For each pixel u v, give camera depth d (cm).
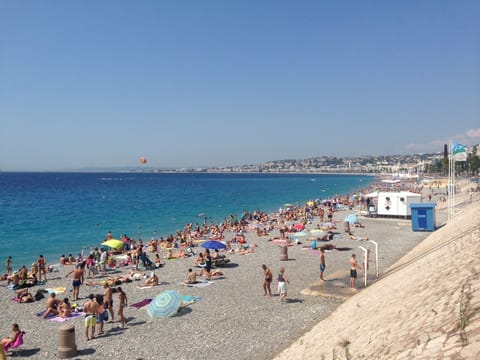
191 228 4531
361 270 2205
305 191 12531
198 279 2230
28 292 2017
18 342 1348
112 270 2608
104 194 10681
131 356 1275
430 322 816
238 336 1391
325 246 2981
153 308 1596
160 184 17588
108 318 1559
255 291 1948
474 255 1157
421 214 3662
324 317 1504
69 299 1977
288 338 1345
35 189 13150
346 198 7588
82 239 3944
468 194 6750
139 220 5391
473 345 614
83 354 1305
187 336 1415
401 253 2677
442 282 1047
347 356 898
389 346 816
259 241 3541
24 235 4153
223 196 10150
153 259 2900
